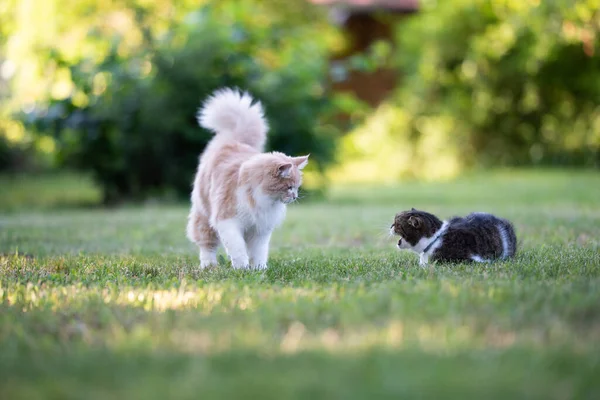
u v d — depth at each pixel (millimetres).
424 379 3611
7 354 4207
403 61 28906
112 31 22547
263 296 5559
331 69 20141
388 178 27094
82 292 5930
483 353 3996
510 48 26297
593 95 26609
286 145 18719
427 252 7504
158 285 6316
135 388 3594
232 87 18234
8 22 22719
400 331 4398
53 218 14453
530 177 24516
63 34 22781
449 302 5047
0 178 25625
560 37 24000
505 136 28234
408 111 28219
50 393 3547
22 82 21953
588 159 27500
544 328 4445
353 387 3549
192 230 7984
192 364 3928
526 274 6328
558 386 3500
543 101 27375
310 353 4059
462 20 27203
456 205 16438
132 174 18938
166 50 18438
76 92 18609
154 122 17891
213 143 8219
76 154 18828
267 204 7289
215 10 20281
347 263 7484
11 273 7074
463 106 27641
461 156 28125
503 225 7660
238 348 4184
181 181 18766
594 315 4688
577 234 9891
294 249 9422
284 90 18438
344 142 25938
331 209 15875
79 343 4418
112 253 9062
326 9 31062
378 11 31141
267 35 19766
